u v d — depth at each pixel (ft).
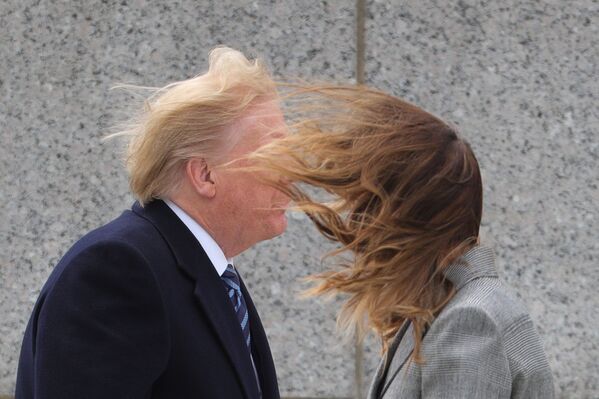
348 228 19.38
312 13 35.04
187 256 21.44
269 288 35.32
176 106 21.57
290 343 35.37
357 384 35.37
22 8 35.50
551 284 35.06
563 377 35.09
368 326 19.84
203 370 20.98
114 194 35.42
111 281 20.31
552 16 34.91
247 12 35.09
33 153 35.60
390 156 18.83
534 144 34.99
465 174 19.06
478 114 34.96
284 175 19.07
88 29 35.37
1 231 35.76
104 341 19.98
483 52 34.94
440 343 18.40
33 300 35.70
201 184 21.65
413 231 18.80
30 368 21.38
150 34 35.24
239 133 21.59
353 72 34.94
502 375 18.11
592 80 34.94
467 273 18.98
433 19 34.99
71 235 35.55
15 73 35.55
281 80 34.78
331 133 19.06
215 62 22.31
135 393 20.02
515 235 35.04
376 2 34.96
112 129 35.32
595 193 35.01
